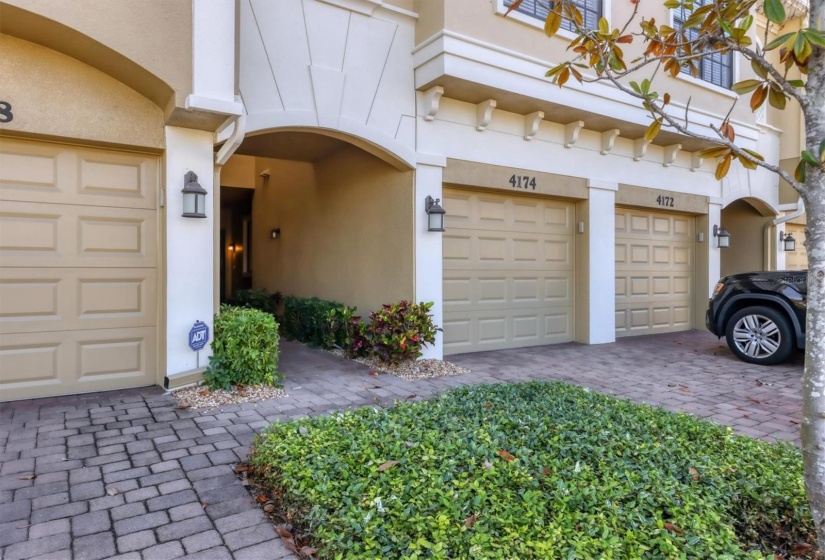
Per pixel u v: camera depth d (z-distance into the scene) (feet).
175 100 14.19
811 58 6.89
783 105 8.02
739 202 37.09
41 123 13.94
